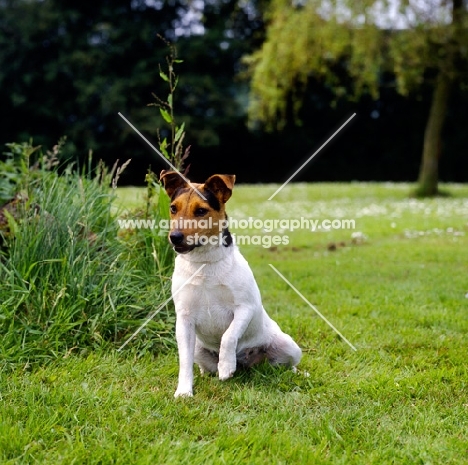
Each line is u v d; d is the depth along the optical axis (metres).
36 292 4.53
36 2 25.25
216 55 26.44
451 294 6.43
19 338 4.31
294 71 16.97
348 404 3.74
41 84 25.91
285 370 4.25
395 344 4.87
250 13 27.06
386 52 16.61
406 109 26.80
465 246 9.33
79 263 4.74
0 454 3.01
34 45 25.17
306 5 16.44
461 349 4.73
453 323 5.39
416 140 27.17
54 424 3.31
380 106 27.05
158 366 4.34
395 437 3.29
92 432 3.24
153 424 3.36
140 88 25.39
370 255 8.71
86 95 24.89
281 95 17.44
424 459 3.06
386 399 3.78
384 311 5.85
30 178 5.64
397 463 3.05
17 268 4.64
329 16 16.12
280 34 16.55
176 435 3.31
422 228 11.25
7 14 25.08
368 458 3.07
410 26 15.77
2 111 26.22
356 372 4.31
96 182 5.46
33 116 26.23
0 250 5.02
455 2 15.88
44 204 4.95
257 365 4.34
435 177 17.78
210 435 3.33
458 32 15.79
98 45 25.80
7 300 4.43
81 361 4.27
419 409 3.66
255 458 3.03
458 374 4.22
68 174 5.62
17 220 5.18
